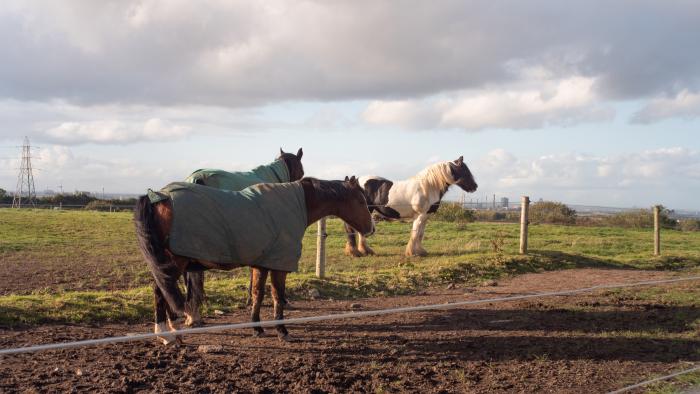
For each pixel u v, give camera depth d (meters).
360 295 10.18
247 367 5.73
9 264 12.46
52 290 9.59
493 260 13.23
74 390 4.84
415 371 5.77
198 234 5.75
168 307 6.34
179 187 5.95
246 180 7.75
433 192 14.74
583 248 17.78
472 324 7.90
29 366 5.45
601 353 6.47
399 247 16.98
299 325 7.68
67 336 6.63
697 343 6.89
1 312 7.12
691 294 10.16
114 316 7.64
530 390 5.27
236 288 9.57
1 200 46.59
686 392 5.12
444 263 12.77
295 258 6.44
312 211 7.11
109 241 17.47
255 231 6.08
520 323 7.96
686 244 20.17
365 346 6.68
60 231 19.78
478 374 5.72
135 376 5.27
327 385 5.29
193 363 5.81
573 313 8.64
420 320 8.14
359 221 7.48
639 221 31.27
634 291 10.51
